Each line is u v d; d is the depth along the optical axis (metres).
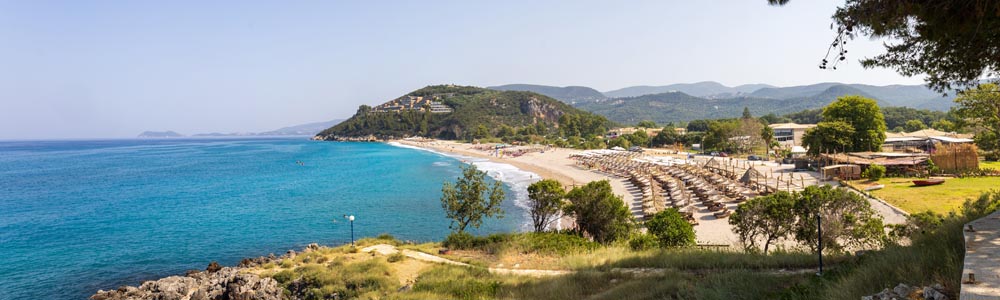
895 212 36.69
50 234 44.56
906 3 9.62
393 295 19.17
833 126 74.06
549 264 22.44
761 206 23.80
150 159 159.25
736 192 52.12
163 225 48.47
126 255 37.28
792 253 18.83
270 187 78.44
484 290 18.22
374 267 24.05
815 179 60.06
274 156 168.75
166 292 26.05
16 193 74.06
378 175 96.19
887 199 40.88
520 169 105.25
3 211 57.47
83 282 31.09
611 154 117.94
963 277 6.70
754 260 16.62
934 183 46.34
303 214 53.78
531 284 18.23
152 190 76.19
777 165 84.50
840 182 53.00
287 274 25.19
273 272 26.36
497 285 18.77
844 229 21.73
